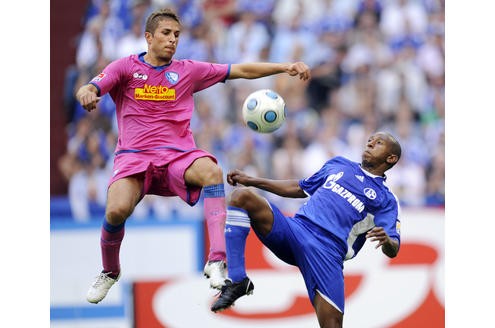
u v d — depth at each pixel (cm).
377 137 2705
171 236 4228
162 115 2420
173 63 2462
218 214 2347
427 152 4822
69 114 4797
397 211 2669
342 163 2705
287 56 5056
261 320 4088
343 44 5088
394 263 4216
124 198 2347
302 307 4097
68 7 4931
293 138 4769
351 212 2614
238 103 4825
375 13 5150
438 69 5081
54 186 4659
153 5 5006
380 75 5012
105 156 4706
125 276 4178
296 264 2619
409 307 4178
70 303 4194
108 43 4922
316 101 4947
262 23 5116
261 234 2527
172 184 2394
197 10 5072
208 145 4716
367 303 4166
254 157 4703
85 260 4269
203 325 4138
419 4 5194
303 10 5138
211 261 2328
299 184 2731
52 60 4859
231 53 5050
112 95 2470
